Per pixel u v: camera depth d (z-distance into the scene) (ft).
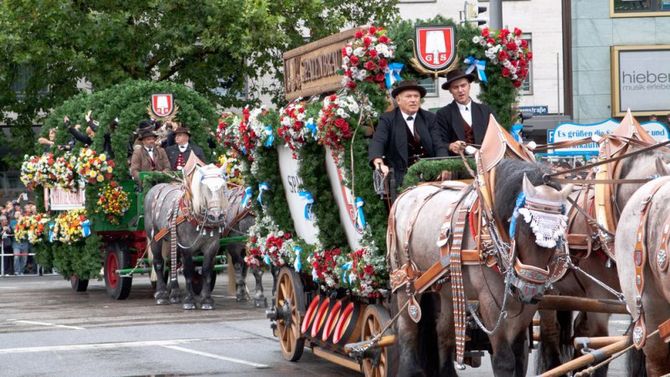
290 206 41.83
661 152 28.71
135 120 69.10
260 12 90.48
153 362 43.24
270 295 71.10
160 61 95.86
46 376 40.40
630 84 104.58
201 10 91.71
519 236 25.85
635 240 25.95
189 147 69.92
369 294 34.86
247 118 42.09
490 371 40.88
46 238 75.82
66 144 73.05
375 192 34.19
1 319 59.36
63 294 75.31
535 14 114.93
